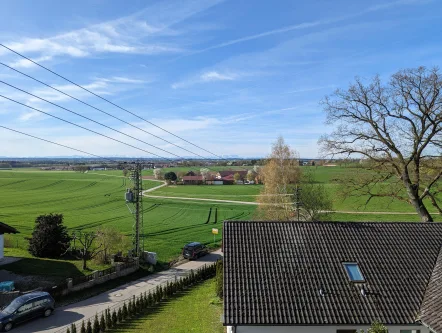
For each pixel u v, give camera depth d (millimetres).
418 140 29016
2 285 27938
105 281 33625
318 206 49656
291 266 18531
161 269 40188
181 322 23062
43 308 24938
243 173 140375
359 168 32844
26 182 133750
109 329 22469
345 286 17531
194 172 154000
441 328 14164
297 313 16016
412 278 18125
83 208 83188
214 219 73062
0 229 35656
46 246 38375
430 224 21844
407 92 28562
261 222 21500
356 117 31406
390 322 15766
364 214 66750
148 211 80750
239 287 17203
